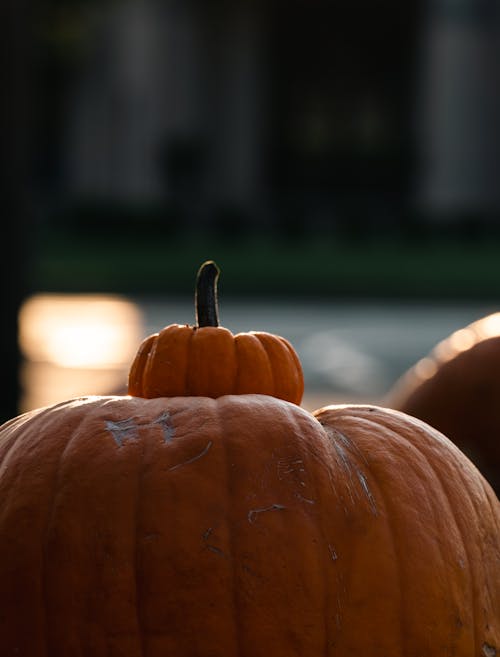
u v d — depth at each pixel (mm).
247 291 24656
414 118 46844
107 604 2730
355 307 23922
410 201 46656
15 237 8656
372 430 3076
